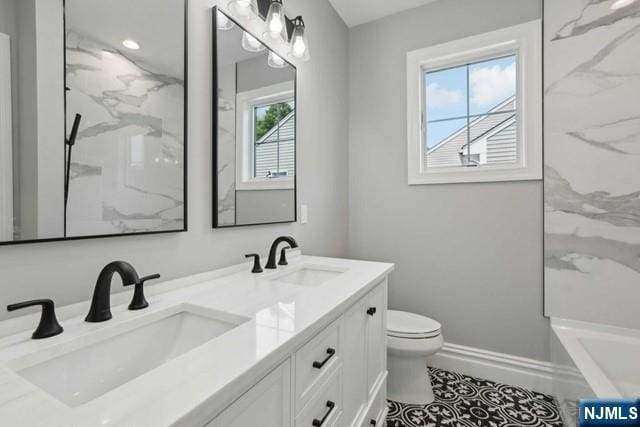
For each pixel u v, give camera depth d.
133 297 0.83
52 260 0.74
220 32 1.21
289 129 1.66
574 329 1.66
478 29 1.94
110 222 0.85
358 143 2.35
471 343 1.97
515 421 1.52
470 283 1.98
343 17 2.26
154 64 0.97
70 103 0.77
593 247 1.65
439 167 2.13
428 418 1.54
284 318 0.76
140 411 0.41
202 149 1.15
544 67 1.75
